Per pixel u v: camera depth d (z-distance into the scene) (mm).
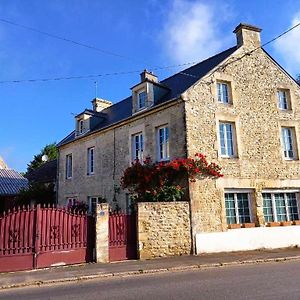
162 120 14078
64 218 10500
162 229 11703
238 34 15539
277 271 8711
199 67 16688
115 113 19562
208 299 5883
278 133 15109
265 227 13711
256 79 15180
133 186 13578
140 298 6156
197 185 12602
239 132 14109
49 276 8641
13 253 9547
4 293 7188
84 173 18953
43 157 38750
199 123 13227
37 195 22391
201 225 12406
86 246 10734
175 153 13258
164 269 9414
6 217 9617
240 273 8570
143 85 15430
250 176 13875
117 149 16562
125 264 10234
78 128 20359
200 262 10359
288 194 14836
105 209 11031
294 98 16016
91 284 7840
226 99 14398
